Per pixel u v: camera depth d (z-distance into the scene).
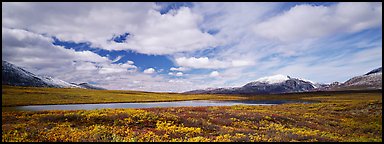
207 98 162.00
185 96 179.38
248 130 27.81
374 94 176.75
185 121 32.53
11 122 31.33
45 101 96.75
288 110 55.97
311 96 183.75
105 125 29.45
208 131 28.00
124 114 34.41
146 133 24.45
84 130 25.75
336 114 50.59
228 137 23.20
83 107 77.88
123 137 22.52
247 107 62.25
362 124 38.38
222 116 39.44
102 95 140.62
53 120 32.09
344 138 25.52
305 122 37.34
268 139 22.61
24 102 90.12
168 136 23.75
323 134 27.70
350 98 140.12
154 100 126.62
